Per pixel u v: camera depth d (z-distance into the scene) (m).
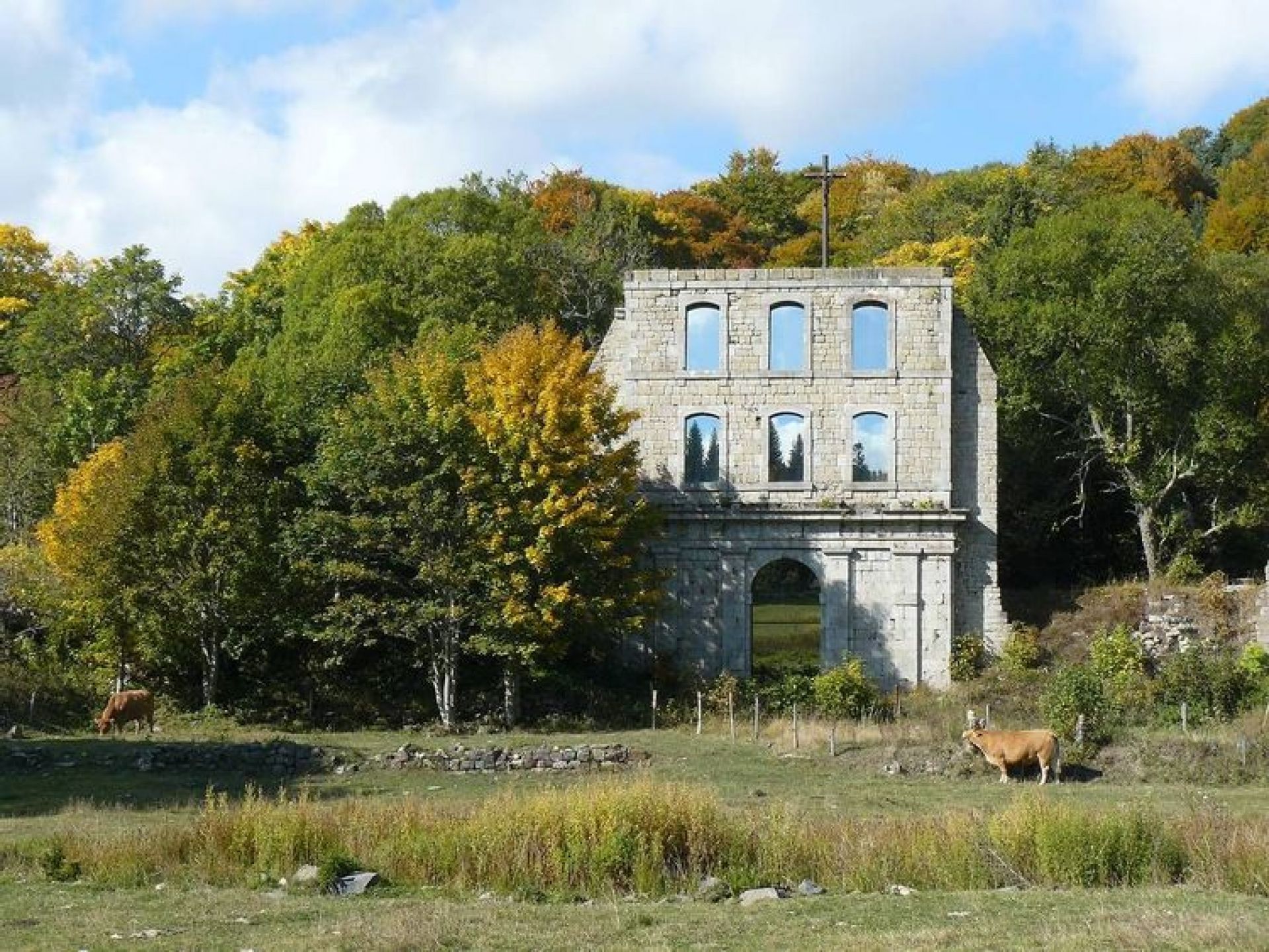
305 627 56.06
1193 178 119.00
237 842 28.34
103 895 25.84
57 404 75.75
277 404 63.72
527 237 86.88
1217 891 25.31
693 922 23.09
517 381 57.56
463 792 39.69
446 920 23.03
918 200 97.69
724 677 59.19
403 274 76.94
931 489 61.94
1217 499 66.62
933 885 26.73
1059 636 62.19
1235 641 59.62
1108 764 43.41
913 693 59.94
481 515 56.41
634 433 62.84
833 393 62.53
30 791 40.72
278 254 103.31
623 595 56.94
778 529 62.00
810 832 28.14
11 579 61.16
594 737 51.62
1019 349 67.44
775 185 123.44
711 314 63.16
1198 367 65.44
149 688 58.84
